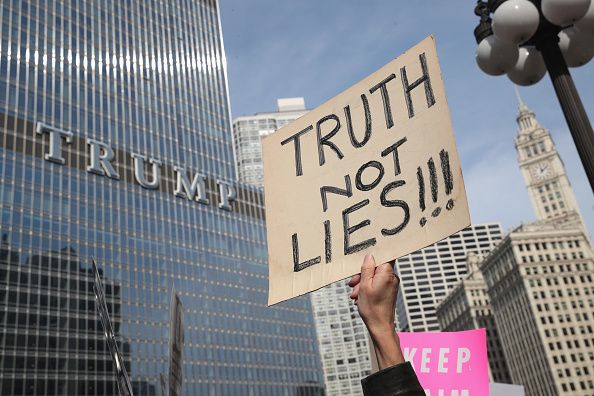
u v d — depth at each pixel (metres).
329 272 4.66
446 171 4.20
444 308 191.12
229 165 128.25
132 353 92.00
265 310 121.88
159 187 109.69
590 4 8.30
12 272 80.69
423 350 9.39
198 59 133.38
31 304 81.25
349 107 5.16
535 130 190.00
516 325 143.38
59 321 83.69
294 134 5.48
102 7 114.69
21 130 90.06
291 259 4.94
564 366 128.25
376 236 4.49
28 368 77.81
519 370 144.12
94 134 101.50
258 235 127.56
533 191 184.62
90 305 88.56
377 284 3.13
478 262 191.12
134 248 99.88
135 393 89.69
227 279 116.19
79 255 90.38
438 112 4.43
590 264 140.00
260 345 117.19
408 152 4.54
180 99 123.31
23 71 94.06
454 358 9.16
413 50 4.83
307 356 125.94
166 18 129.88
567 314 133.88
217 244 117.06
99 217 96.19
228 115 133.88
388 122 4.79
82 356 84.56
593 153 7.77
